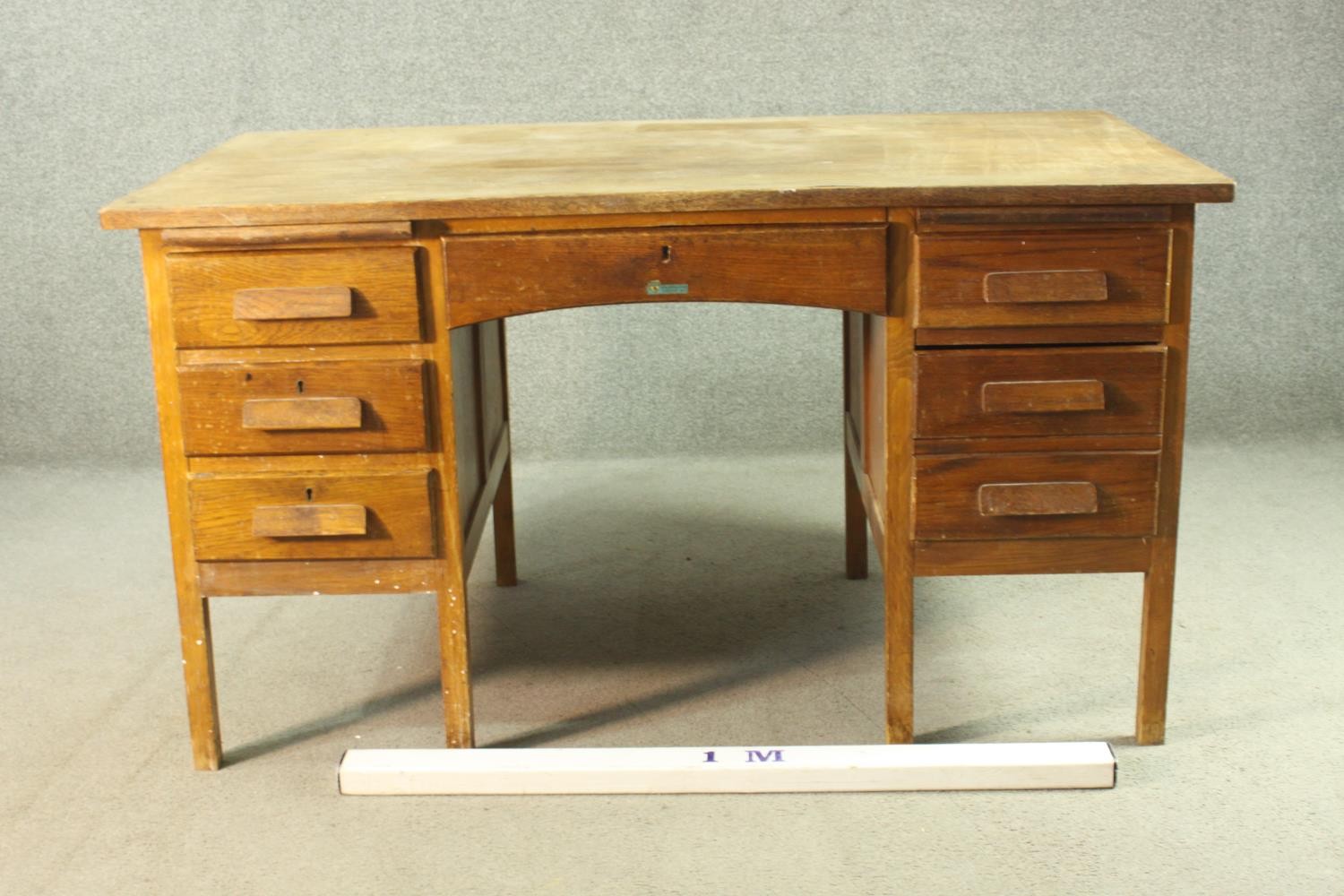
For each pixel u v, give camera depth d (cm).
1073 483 189
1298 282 316
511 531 263
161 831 188
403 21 304
